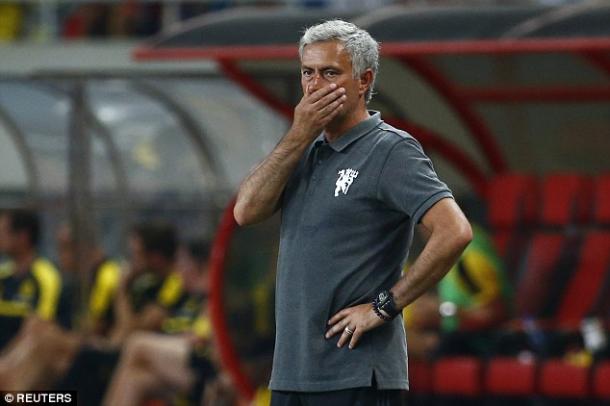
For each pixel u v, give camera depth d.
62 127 35.22
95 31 45.97
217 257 29.52
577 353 27.80
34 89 34.53
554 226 29.66
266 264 30.25
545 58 31.38
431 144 32.12
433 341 27.88
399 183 15.40
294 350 15.76
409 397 27.66
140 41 45.31
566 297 29.06
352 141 15.69
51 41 45.62
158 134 35.00
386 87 32.16
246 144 35.34
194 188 35.12
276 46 28.03
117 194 34.84
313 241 15.65
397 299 15.33
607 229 29.22
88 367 32.66
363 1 44.62
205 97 34.66
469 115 32.44
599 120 32.91
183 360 31.61
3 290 33.22
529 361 27.27
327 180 15.69
